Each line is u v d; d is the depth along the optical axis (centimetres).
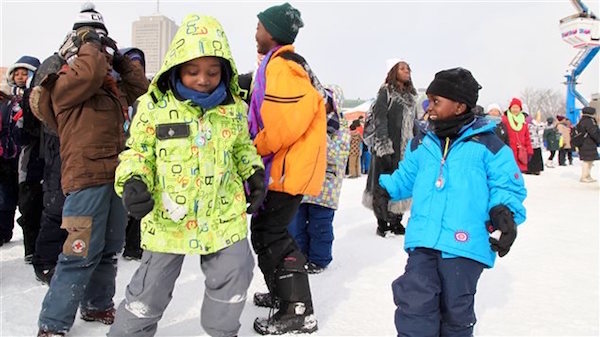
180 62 229
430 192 261
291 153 300
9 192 520
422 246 255
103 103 285
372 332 305
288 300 302
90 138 276
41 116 287
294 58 308
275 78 295
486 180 257
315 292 381
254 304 349
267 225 308
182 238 242
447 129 266
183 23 240
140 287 244
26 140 438
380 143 538
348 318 328
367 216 736
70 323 281
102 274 304
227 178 252
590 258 495
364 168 1619
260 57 330
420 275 252
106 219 287
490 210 250
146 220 246
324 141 310
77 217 275
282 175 300
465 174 256
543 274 439
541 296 381
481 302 367
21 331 287
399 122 548
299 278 303
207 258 252
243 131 262
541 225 663
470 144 260
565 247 541
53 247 381
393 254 506
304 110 292
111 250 305
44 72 312
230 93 259
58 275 278
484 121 268
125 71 328
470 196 253
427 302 246
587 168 1223
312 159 302
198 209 242
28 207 444
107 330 296
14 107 505
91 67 267
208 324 254
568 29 2022
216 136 247
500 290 395
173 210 239
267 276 311
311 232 439
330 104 414
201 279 402
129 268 437
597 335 308
